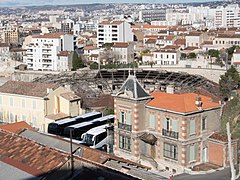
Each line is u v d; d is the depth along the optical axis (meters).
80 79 183.12
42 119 130.75
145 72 190.62
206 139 94.25
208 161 94.31
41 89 134.50
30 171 49.12
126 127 97.50
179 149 90.62
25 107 134.62
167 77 182.12
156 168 92.88
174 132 91.00
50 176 47.09
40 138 79.00
